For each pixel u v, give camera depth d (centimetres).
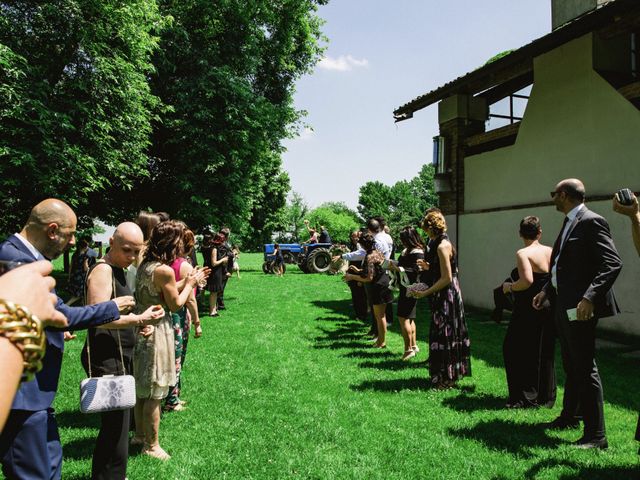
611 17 686
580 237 360
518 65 970
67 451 357
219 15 1463
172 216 1555
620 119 743
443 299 508
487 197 1058
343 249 2080
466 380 541
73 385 530
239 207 1489
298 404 467
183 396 493
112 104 1102
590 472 319
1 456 186
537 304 420
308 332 833
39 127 904
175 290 332
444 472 327
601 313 350
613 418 420
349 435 392
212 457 350
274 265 2067
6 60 852
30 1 996
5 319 55
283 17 1828
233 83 1375
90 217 1616
